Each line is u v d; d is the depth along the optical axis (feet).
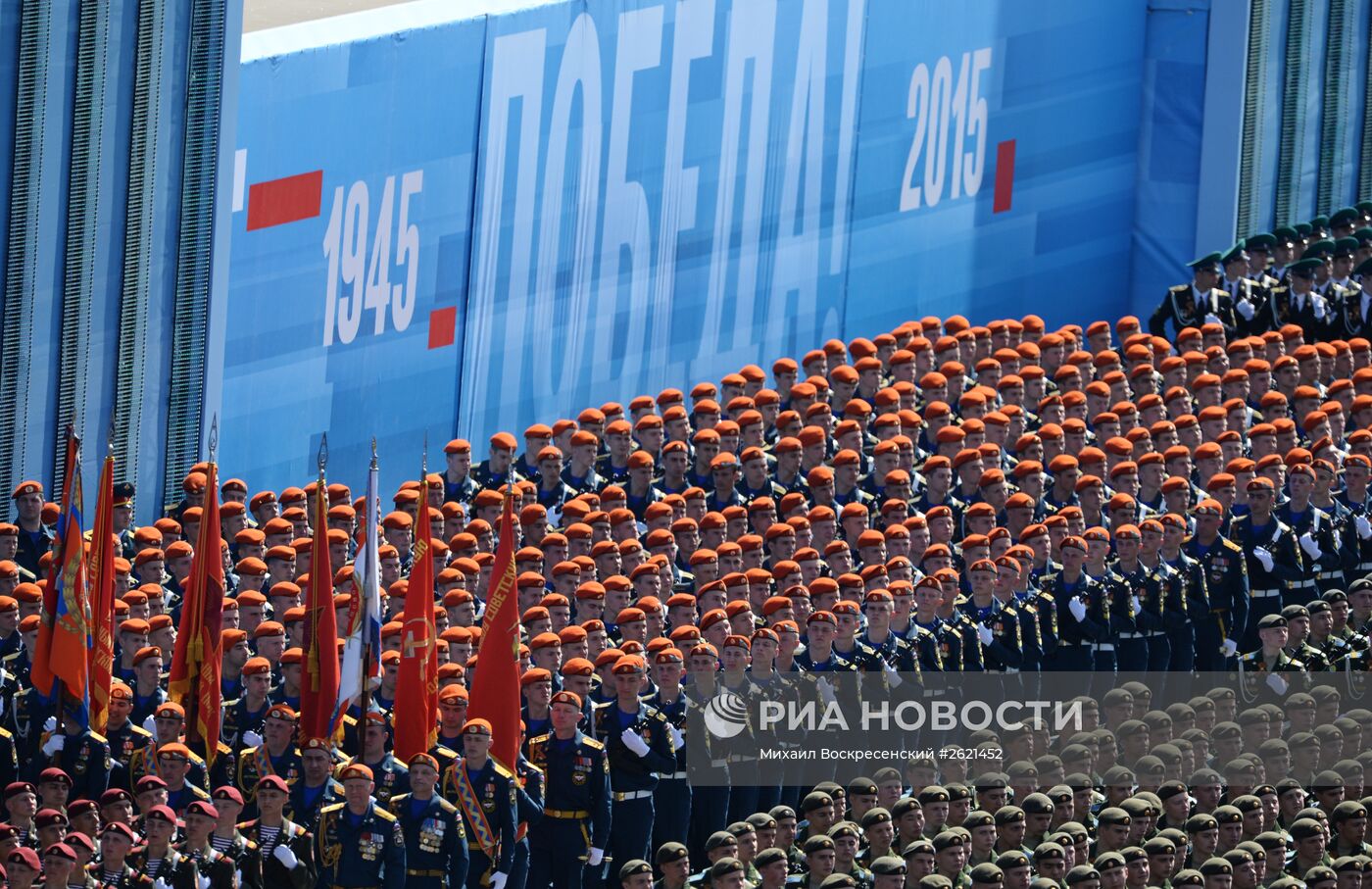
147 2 358.64
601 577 321.52
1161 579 341.62
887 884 269.44
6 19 346.33
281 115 390.83
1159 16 552.41
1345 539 368.48
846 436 370.73
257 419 396.98
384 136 409.08
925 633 312.50
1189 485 360.89
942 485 359.66
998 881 271.08
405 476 426.51
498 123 427.74
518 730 275.39
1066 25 538.88
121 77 358.84
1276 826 298.76
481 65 422.82
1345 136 563.48
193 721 269.64
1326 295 460.14
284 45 391.45
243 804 261.24
